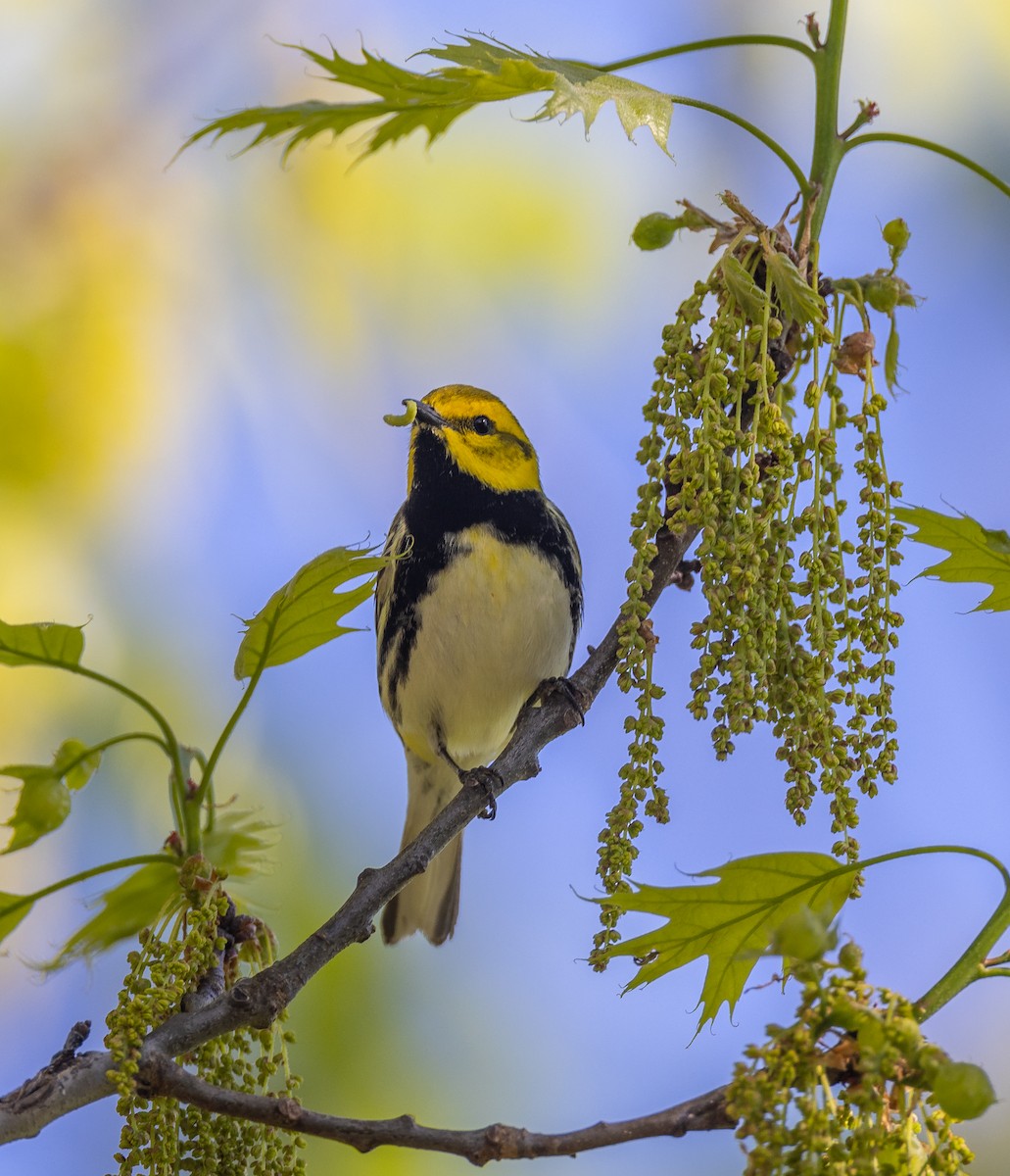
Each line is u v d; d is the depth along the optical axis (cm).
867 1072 449
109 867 635
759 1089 453
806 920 456
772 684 574
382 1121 526
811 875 553
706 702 566
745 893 557
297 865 1073
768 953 458
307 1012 1034
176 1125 556
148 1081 544
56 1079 566
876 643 573
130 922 690
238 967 664
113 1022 550
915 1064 456
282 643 626
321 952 601
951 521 606
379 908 623
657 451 607
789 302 628
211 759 664
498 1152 512
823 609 577
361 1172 992
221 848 695
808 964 465
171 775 666
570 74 618
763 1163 444
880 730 567
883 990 470
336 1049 1028
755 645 564
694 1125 510
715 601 564
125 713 1094
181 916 614
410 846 648
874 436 599
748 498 582
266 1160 570
